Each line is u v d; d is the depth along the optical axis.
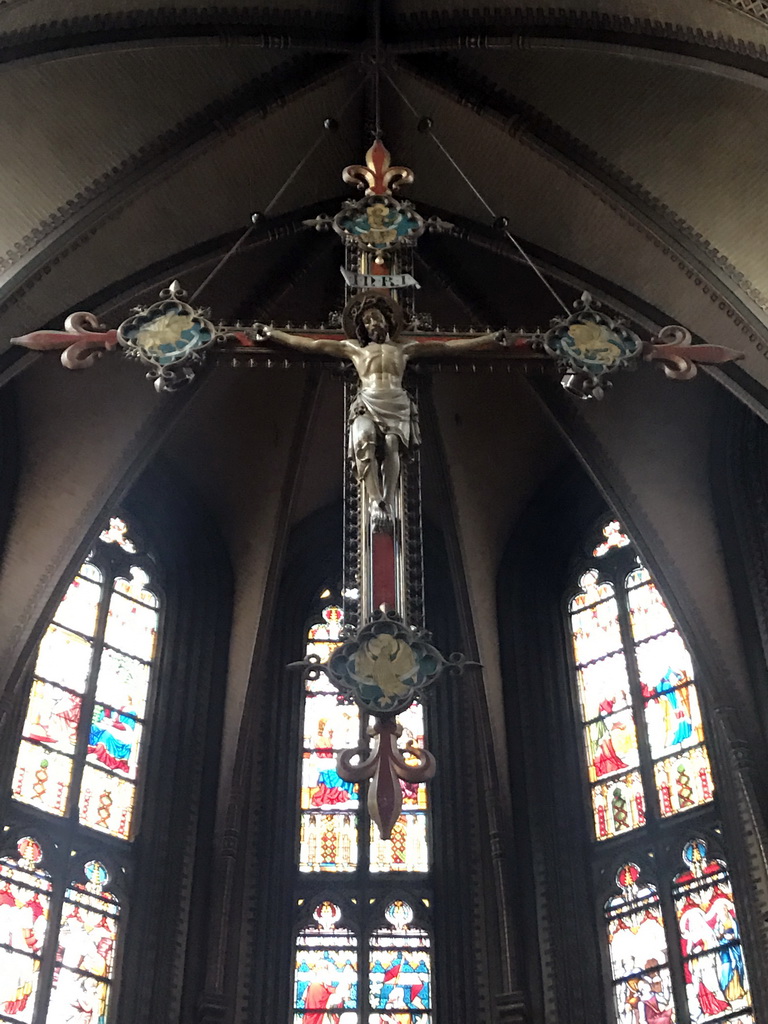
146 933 18.59
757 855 17.86
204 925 18.84
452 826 20.05
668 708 20.11
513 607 21.69
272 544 21.61
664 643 20.70
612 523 22.11
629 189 18.91
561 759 20.33
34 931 17.97
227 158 19.28
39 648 20.06
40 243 18.22
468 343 14.92
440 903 19.48
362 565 13.47
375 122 19.19
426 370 15.17
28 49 17.22
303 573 22.58
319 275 21.55
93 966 18.16
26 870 18.30
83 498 20.14
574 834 19.69
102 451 20.34
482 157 19.67
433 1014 18.64
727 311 18.41
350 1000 18.73
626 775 19.92
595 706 20.77
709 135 18.22
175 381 14.65
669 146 18.53
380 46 18.86
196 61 18.38
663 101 18.27
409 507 14.20
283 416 22.16
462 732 20.83
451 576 21.91
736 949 17.75
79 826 19.05
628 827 19.48
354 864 19.88
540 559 22.30
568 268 19.98
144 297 19.98
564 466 22.67
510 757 20.28
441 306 21.73
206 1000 18.12
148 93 18.41
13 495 20.17
